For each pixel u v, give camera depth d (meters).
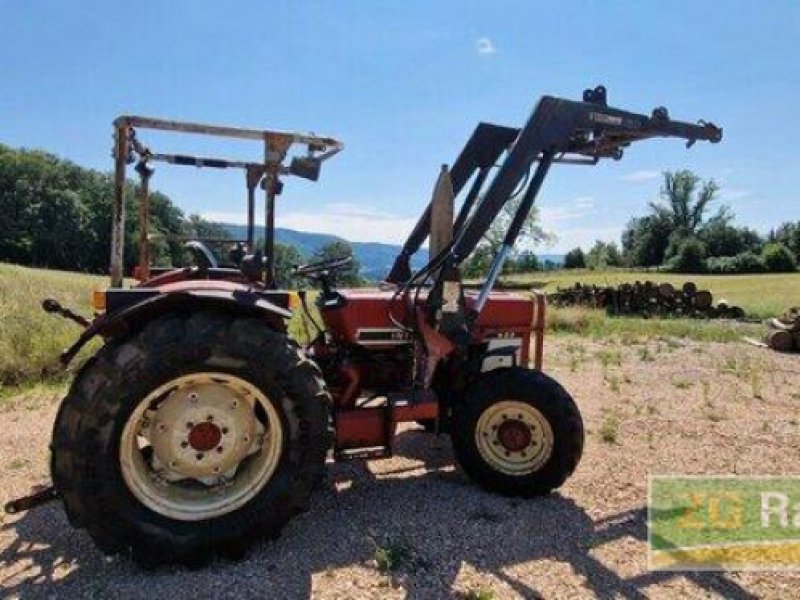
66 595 2.53
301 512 2.97
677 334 11.37
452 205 3.52
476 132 4.25
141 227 4.00
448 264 3.53
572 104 3.64
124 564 2.78
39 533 3.06
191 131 3.13
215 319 2.78
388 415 3.48
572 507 3.46
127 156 3.08
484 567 2.80
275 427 2.89
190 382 2.79
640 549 3.01
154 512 2.73
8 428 4.61
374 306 3.72
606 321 13.05
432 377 3.88
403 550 2.90
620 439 4.71
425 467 4.05
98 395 2.61
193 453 2.86
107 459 2.63
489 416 3.59
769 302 24.33
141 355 2.64
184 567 2.74
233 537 2.76
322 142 3.34
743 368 7.80
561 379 6.93
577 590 2.64
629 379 6.96
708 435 4.84
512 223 3.75
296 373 2.87
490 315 4.08
